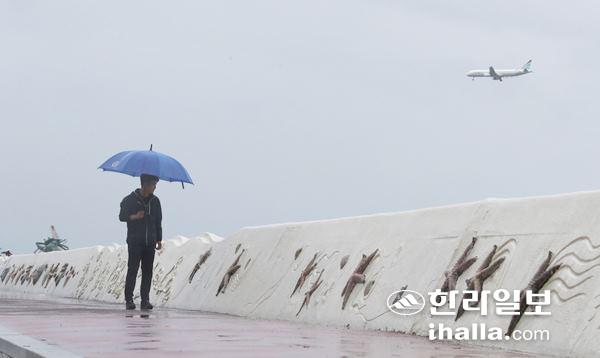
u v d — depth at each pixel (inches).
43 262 1434.5
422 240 440.8
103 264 1069.1
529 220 371.2
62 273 1274.6
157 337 354.3
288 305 545.0
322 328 446.0
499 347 343.9
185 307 724.0
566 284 330.0
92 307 664.4
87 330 387.9
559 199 361.7
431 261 422.0
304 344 332.2
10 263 1695.4
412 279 427.5
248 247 660.1
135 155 660.7
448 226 426.6
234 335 375.6
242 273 642.2
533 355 317.7
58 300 903.7
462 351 319.3
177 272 802.8
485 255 383.9
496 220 393.4
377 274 462.3
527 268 354.0
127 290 655.1
